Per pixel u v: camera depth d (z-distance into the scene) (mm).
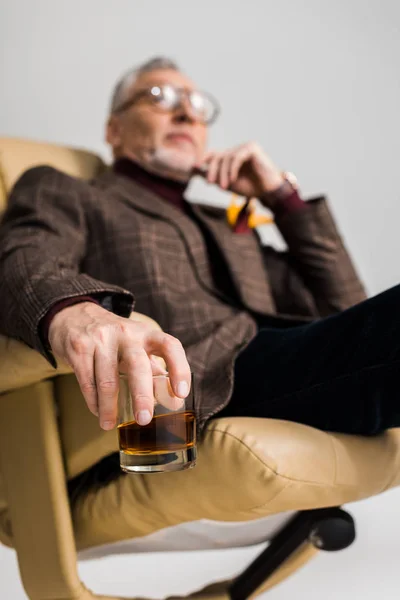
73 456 1112
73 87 2520
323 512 1193
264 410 1133
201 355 1193
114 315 875
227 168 1677
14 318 985
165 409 846
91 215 1426
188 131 1704
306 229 1681
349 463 1027
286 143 2723
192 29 2670
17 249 1131
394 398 999
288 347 1139
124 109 1737
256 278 1607
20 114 2467
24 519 1115
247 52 2713
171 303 1355
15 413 1130
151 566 1889
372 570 1771
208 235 1554
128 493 1071
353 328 1037
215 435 974
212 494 976
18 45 2480
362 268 2729
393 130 2779
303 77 2744
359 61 2779
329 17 2770
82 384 834
